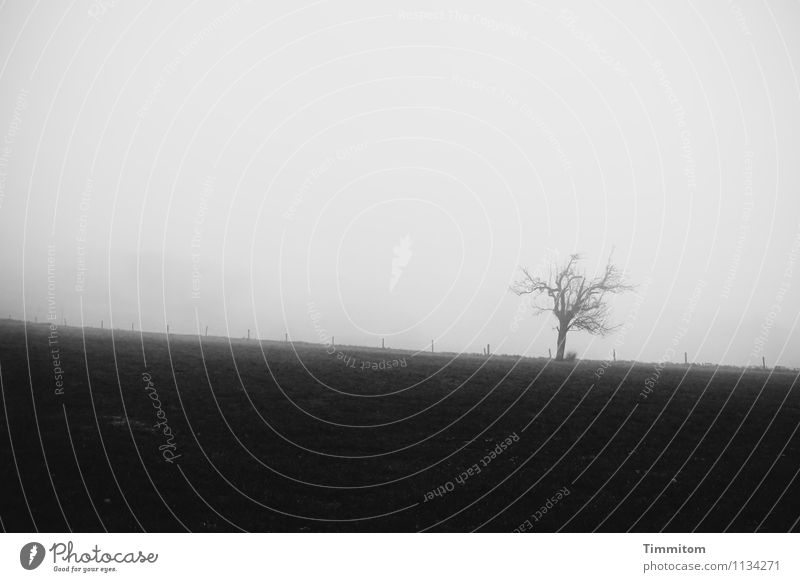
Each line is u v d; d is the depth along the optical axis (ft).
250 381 117.39
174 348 134.21
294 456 87.81
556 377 132.36
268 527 69.21
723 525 73.36
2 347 117.08
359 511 73.72
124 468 78.48
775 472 86.74
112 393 103.96
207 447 87.86
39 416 91.91
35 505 68.90
